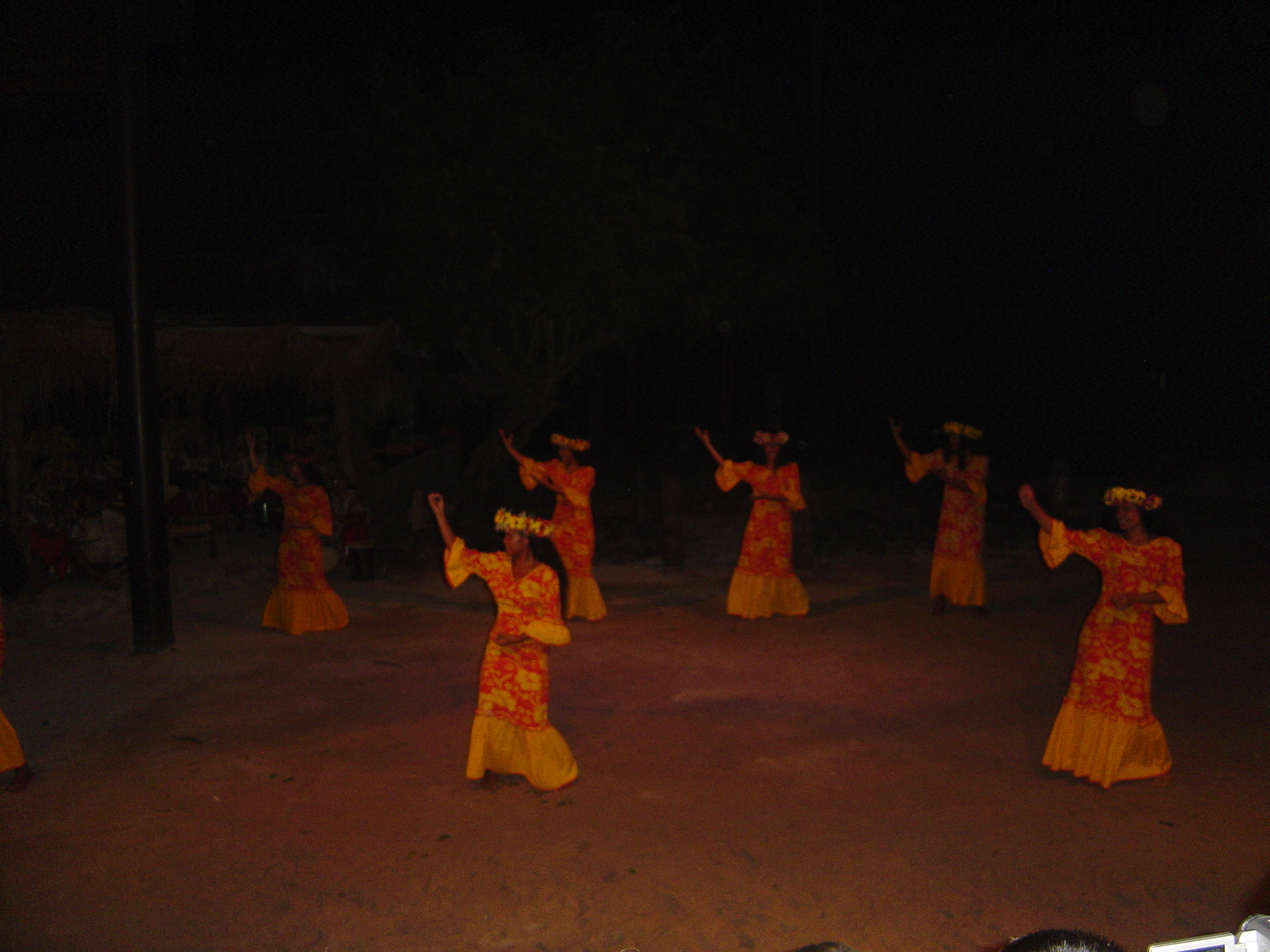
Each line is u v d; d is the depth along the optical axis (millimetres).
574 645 8867
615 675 7961
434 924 4344
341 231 16234
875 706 7191
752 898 4535
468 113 14328
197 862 4902
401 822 5324
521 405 16781
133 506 8500
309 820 5355
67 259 15977
